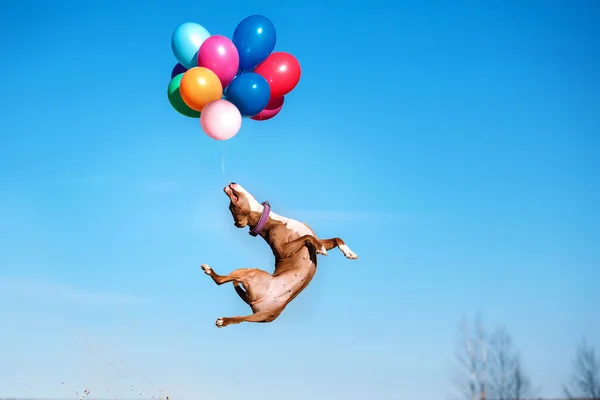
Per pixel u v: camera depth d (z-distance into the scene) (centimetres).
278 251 707
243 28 737
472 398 1258
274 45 750
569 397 1262
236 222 715
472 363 1270
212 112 698
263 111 785
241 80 717
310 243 703
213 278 663
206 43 719
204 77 703
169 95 757
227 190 714
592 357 1269
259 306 680
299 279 695
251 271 687
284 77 750
